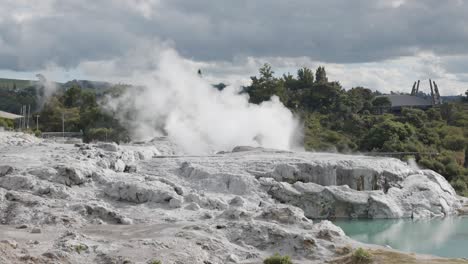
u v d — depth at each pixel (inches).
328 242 1774.1
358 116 5851.4
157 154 3341.5
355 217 2635.3
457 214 2770.7
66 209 2135.8
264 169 2832.2
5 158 2738.7
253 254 1680.6
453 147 5049.2
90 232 1876.2
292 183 2807.6
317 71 7204.7
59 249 1562.5
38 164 2618.1
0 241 1574.8
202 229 1840.6
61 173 2464.3
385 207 2637.8
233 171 2800.2
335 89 6328.7
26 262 1430.9
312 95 6338.6
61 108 6422.2
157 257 1557.6
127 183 2397.9
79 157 2807.6
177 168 2869.1
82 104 6786.4
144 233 1849.2
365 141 5029.5
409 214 2687.0
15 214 2063.2
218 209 2351.1
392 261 1615.4
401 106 6820.9
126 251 1598.2
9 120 5664.4
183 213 2234.3
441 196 2837.1
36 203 2165.4
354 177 2837.1
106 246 1643.7
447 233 2319.1
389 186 2859.3
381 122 5388.8
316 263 1637.6
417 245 2091.5
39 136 5108.3
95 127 5324.8
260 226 1823.3
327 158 3034.0
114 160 2834.6
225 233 1819.6
